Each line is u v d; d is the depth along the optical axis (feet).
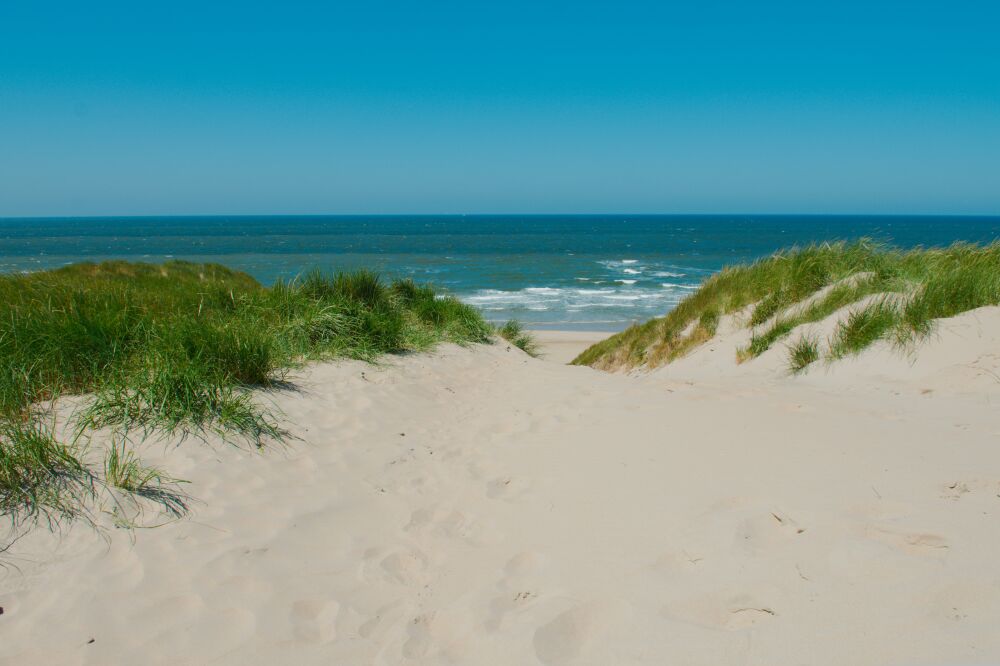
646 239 303.68
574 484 11.84
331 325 23.07
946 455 10.55
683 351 29.27
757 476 10.68
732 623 7.00
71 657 7.22
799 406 14.80
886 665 5.79
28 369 13.82
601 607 7.80
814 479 10.19
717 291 33.17
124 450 11.68
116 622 7.82
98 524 9.55
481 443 15.39
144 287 29.40
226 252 219.41
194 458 12.01
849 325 20.54
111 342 15.81
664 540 9.12
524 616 7.93
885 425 12.68
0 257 186.91
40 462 10.14
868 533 8.15
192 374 14.19
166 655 7.43
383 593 8.96
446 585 9.10
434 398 19.77
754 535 8.72
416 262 174.29
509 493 12.12
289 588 8.93
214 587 8.71
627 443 13.50
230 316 22.50
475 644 7.61
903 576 7.08
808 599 7.05
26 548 8.77
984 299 19.19
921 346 17.90
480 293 112.57
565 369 28.43
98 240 306.96
